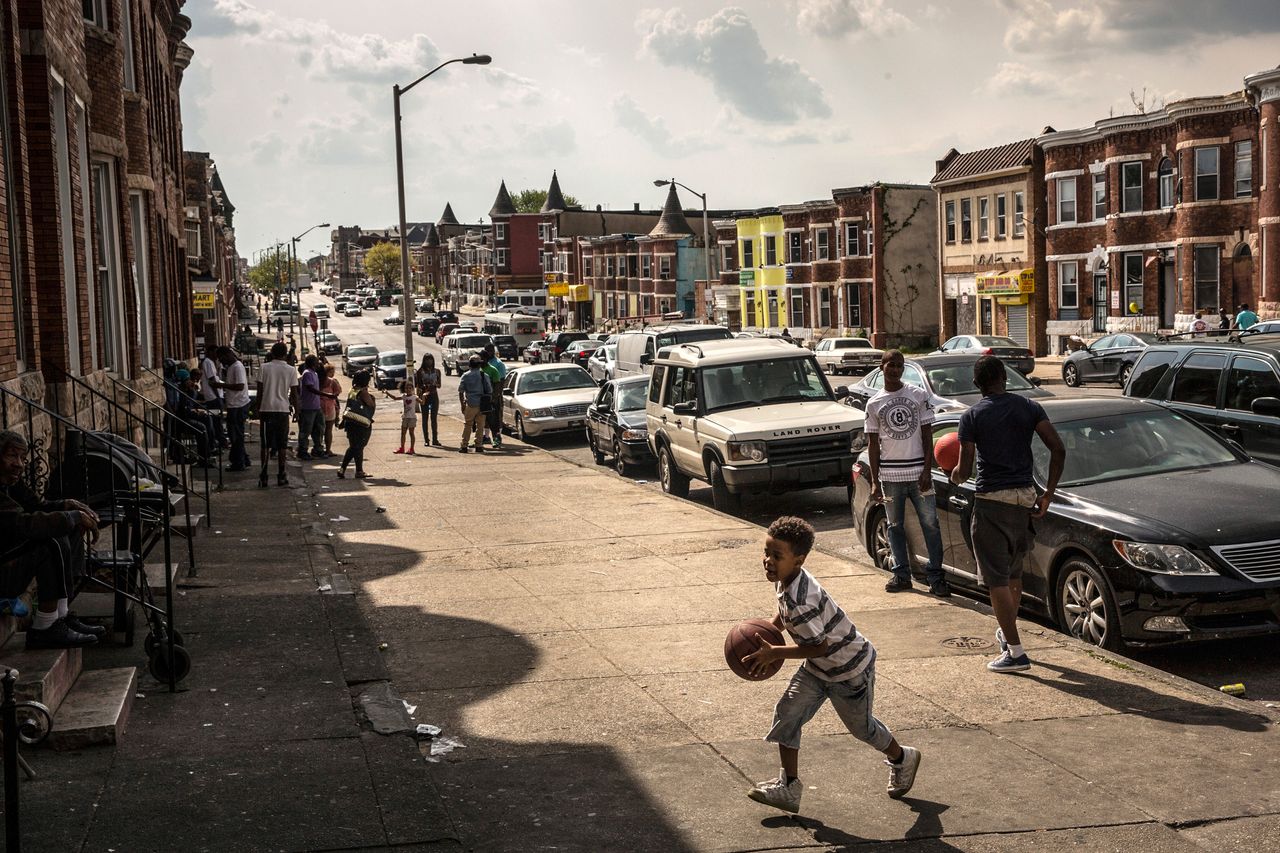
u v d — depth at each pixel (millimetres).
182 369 23359
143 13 23297
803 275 69188
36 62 12078
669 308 90938
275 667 8211
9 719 4418
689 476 17734
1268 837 5285
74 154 13422
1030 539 7973
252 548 13156
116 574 8273
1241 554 8094
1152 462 9578
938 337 63031
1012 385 17469
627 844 5371
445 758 6555
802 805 5789
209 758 6367
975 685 7594
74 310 13250
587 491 18391
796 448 15516
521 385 29547
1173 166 45594
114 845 5223
